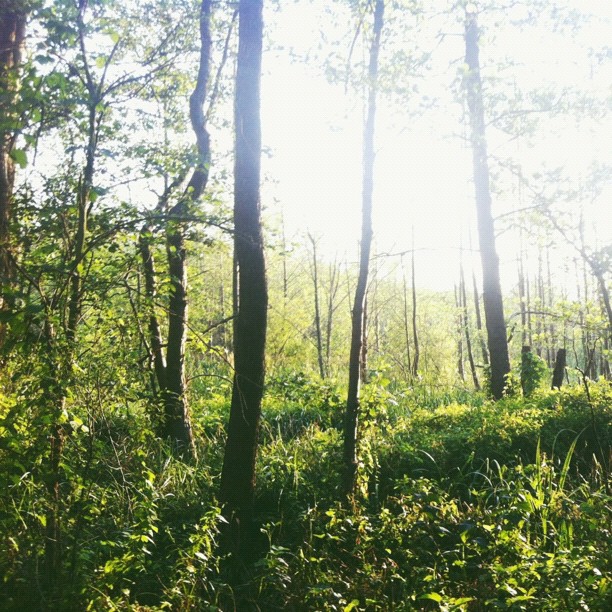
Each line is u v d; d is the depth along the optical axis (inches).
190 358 550.3
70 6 199.3
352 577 235.0
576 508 251.0
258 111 266.7
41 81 185.0
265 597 232.7
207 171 375.9
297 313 961.5
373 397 304.5
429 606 212.1
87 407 204.5
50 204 255.8
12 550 193.0
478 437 351.3
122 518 230.1
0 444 189.3
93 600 183.3
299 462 323.3
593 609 177.2
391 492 308.7
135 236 265.6
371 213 283.7
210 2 391.2
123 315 273.6
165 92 392.5
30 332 190.4
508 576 201.3
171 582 221.9
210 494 296.5
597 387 441.4
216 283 821.9
